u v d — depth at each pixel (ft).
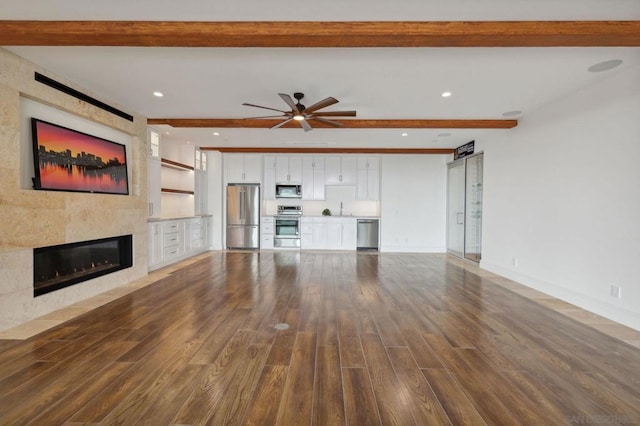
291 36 7.82
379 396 6.26
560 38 7.82
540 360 7.80
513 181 16.30
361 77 11.01
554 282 13.34
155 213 18.43
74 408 5.80
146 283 15.06
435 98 13.01
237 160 26.84
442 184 26.48
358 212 28.53
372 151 24.89
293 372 7.12
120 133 14.89
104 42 8.23
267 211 28.32
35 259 10.58
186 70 10.59
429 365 7.50
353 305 11.93
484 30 7.64
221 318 10.43
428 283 15.51
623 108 10.27
